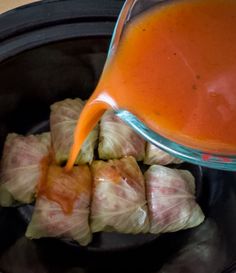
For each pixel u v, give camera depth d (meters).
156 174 0.45
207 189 0.48
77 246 0.45
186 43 0.33
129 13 0.34
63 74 0.45
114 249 0.45
